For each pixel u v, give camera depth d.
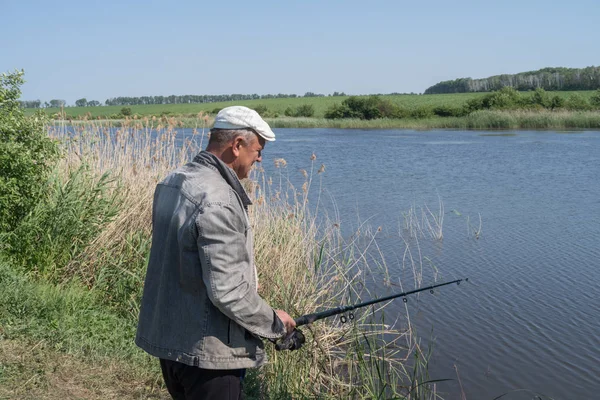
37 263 7.05
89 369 4.64
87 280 7.18
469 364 6.52
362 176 22.50
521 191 18.73
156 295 2.65
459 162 27.47
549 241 11.92
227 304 2.44
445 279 9.50
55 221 7.23
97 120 10.05
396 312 7.98
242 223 2.54
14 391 4.04
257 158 2.79
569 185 19.97
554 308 8.20
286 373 5.46
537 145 36.19
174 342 2.56
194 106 105.50
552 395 5.93
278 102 108.44
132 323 6.03
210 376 2.56
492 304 8.32
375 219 14.11
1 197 6.84
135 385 4.60
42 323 5.26
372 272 9.75
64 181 8.39
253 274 2.70
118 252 7.57
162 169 8.99
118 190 8.16
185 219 2.50
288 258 7.34
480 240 12.06
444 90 147.88
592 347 6.96
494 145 36.75
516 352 6.77
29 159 7.09
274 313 2.61
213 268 2.44
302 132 55.72
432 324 7.60
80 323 5.52
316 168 24.66
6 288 5.71
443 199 17.22
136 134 9.48
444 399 5.79
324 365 6.05
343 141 41.91
